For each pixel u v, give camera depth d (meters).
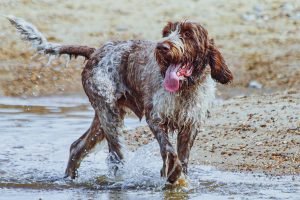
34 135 16.48
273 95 19.41
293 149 14.28
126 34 27.19
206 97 12.38
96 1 30.12
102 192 12.14
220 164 13.65
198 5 30.33
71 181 13.02
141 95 12.88
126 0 30.44
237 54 25.70
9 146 15.51
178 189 12.12
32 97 21.75
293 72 23.95
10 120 18.12
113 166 13.27
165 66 12.02
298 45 26.77
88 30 27.41
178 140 12.65
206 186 12.26
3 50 25.06
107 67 13.27
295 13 29.94
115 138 13.33
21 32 14.27
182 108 12.30
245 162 13.68
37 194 12.00
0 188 12.45
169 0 30.67
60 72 23.72
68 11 28.91
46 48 14.19
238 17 29.31
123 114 13.57
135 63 12.88
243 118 16.56
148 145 13.98
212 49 12.19
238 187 12.12
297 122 15.92
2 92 22.00
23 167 13.97
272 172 13.02
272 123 15.98
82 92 22.55
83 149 13.57
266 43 26.89
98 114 13.39
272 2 30.97
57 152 15.09
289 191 11.77
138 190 12.23
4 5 28.89
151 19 28.72
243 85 22.88
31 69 23.78
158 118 12.36
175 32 11.98
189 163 13.75
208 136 15.46
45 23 27.77
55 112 19.31
